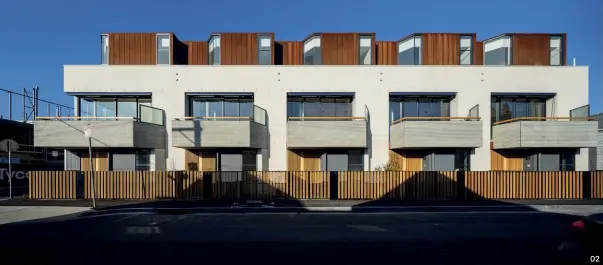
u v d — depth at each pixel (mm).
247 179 13797
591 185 13711
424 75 16641
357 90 16578
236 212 11336
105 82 16219
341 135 15172
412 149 16578
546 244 7207
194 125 14594
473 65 16734
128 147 14992
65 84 16094
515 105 17281
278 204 12523
